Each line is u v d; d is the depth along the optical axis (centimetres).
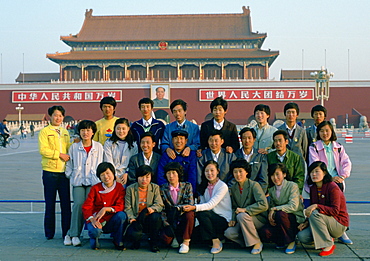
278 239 979
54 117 1117
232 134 1129
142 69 8462
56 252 953
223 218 991
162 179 1045
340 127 7912
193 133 1152
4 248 980
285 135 1048
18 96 8050
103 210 983
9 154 3712
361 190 1761
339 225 944
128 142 1109
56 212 1388
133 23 8969
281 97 7844
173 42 8412
